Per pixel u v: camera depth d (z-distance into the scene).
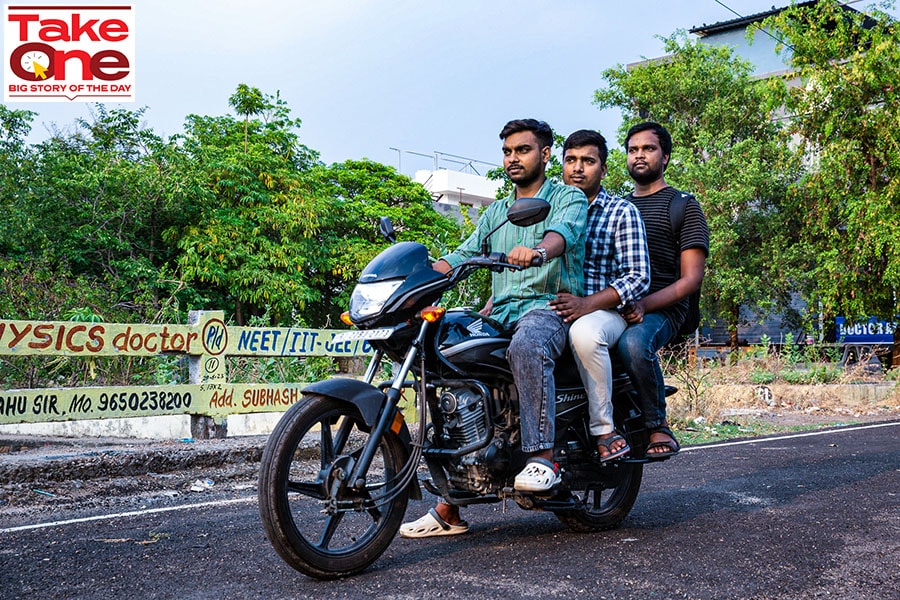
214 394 7.40
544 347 3.64
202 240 25.17
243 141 30.41
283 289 26.00
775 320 32.22
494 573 3.39
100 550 3.83
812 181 22.61
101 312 10.78
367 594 3.12
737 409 12.66
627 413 4.24
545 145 4.05
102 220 24.00
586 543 3.92
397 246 3.58
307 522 4.44
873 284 21.91
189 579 3.35
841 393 14.45
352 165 35.12
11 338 6.38
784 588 3.15
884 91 21.50
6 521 4.55
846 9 23.12
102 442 6.98
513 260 3.54
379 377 8.65
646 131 4.83
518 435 3.69
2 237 20.62
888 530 4.14
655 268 4.66
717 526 4.28
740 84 28.25
